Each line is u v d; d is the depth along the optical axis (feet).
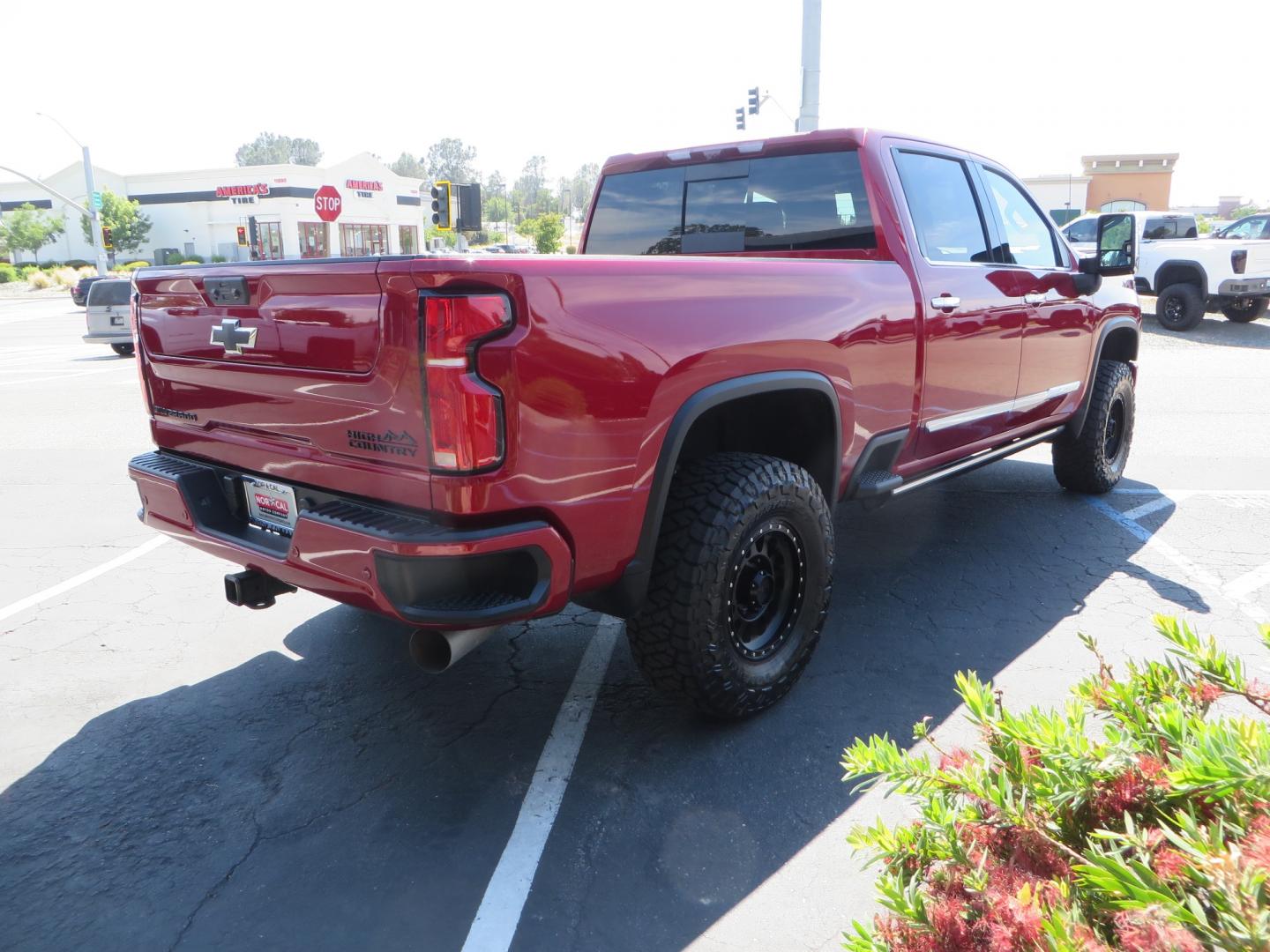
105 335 53.98
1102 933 4.34
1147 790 4.66
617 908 7.47
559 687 11.32
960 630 12.67
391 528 7.75
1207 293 50.08
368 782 9.34
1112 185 165.58
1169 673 5.44
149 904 7.62
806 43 48.26
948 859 4.90
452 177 590.55
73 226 207.31
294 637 12.98
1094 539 16.51
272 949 7.10
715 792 9.02
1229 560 15.37
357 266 7.70
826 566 10.53
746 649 9.96
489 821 8.65
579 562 8.27
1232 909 3.50
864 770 5.26
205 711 10.84
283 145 580.71
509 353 7.44
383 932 7.26
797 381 9.98
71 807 8.98
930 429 12.81
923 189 13.07
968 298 13.03
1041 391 15.69
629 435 8.38
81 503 20.54
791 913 7.38
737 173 13.69
